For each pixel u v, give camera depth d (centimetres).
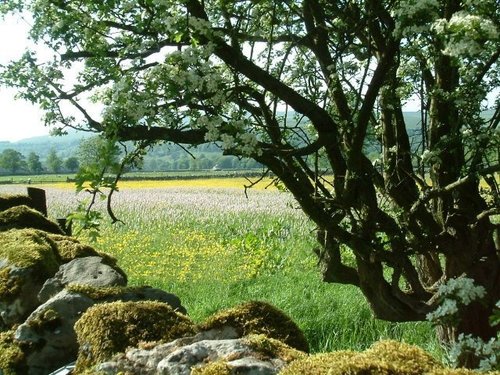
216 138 391
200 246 1612
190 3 410
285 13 492
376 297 515
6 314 510
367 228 467
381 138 546
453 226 509
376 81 428
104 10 403
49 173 8881
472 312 525
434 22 354
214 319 398
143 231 1902
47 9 439
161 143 441
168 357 326
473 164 449
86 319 400
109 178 348
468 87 450
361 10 476
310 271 1220
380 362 264
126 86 374
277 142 450
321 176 485
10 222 718
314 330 821
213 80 383
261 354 324
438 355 602
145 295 471
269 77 440
